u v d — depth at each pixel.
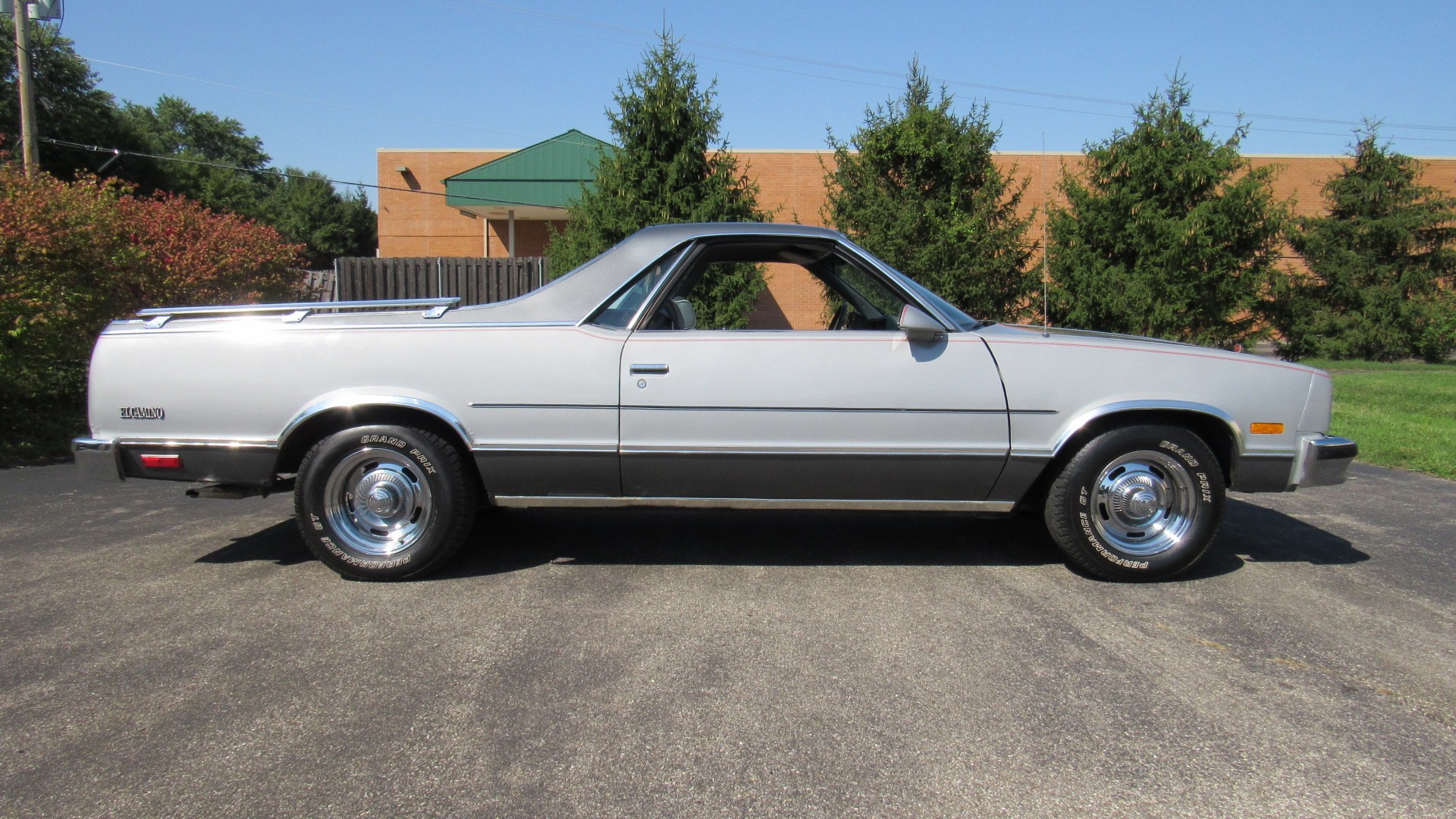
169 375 3.94
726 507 4.05
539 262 14.84
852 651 3.17
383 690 2.84
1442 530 4.98
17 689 2.84
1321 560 4.37
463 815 2.15
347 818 2.14
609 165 12.59
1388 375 15.76
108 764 2.38
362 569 3.92
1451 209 21.64
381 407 3.95
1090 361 3.89
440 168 27.70
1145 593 3.83
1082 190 12.77
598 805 2.20
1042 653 3.16
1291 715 2.69
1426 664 3.08
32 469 6.91
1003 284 11.98
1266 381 3.94
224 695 2.81
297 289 12.35
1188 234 11.64
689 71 12.38
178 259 9.91
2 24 32.31
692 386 3.87
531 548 4.54
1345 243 22.00
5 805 2.18
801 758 2.43
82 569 4.15
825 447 3.89
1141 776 2.35
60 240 8.02
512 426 3.89
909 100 12.64
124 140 38.41
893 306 4.12
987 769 2.38
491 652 3.15
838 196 12.50
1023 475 3.92
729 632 3.35
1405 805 2.21
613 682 2.91
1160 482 3.95
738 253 4.26
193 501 5.69
